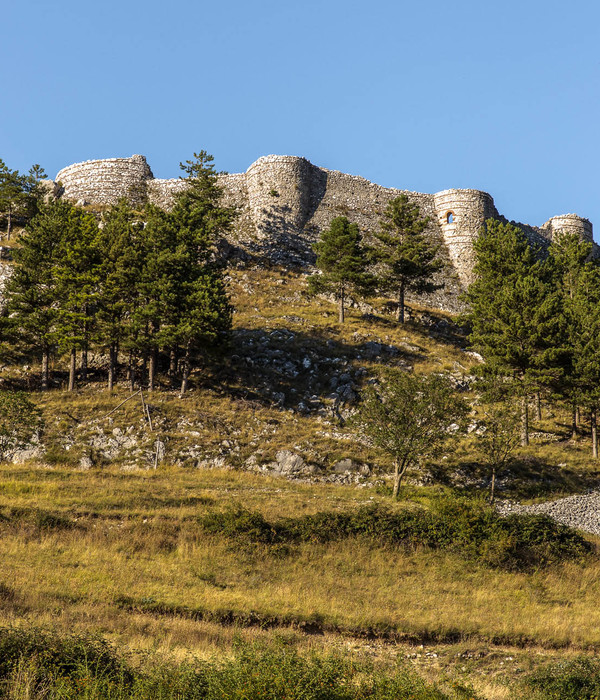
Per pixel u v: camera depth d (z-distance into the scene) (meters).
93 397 53.75
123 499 38.72
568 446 53.69
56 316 56.47
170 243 60.91
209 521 35.56
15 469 43.97
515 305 57.44
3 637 19.94
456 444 51.59
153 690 18.28
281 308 72.69
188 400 54.19
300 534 35.31
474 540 35.47
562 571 34.06
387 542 35.25
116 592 27.55
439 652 25.97
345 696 18.78
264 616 26.98
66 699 17.14
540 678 23.06
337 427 53.75
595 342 53.78
